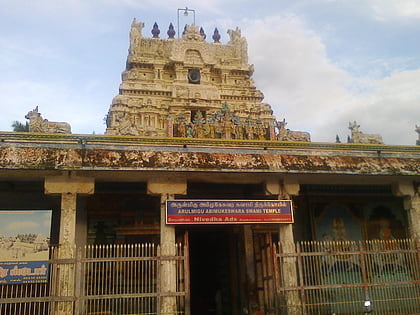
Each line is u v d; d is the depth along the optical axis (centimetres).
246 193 1791
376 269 1820
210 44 3666
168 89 3356
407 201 1642
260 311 1545
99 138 1375
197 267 2175
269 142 1522
